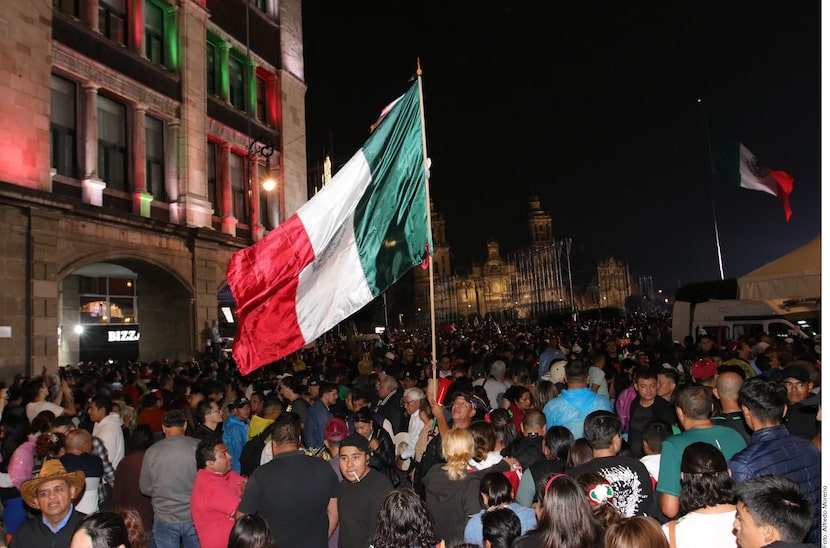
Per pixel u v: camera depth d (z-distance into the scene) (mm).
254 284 6895
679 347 14094
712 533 3785
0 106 16016
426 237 6910
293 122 30156
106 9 20375
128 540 3756
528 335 32656
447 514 5012
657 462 5312
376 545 3877
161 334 22969
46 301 16766
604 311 62375
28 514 6707
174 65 22812
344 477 5332
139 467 6941
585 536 3465
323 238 6961
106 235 19156
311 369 13984
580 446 4906
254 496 5047
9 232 16031
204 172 23594
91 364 19078
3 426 7270
